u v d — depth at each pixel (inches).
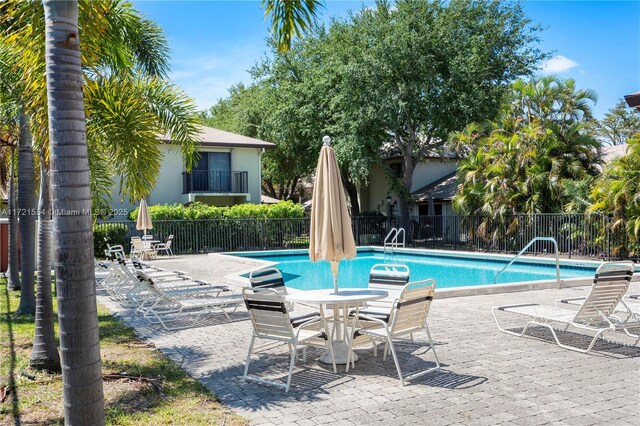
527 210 871.7
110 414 183.3
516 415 179.0
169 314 364.5
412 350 266.4
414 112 1072.2
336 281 258.4
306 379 222.7
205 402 195.3
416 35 1014.4
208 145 1111.0
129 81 282.8
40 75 224.1
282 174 1488.7
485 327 315.6
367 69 1020.5
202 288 404.5
